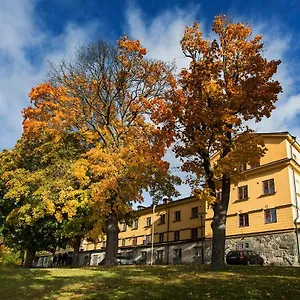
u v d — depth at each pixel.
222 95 18.31
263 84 18.02
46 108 24.23
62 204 23.47
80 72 25.03
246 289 10.95
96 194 21.69
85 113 25.05
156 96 25.30
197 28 19.77
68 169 23.78
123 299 10.23
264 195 33.69
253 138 17.61
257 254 30.14
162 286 12.02
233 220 35.72
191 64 19.41
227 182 18.61
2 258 31.14
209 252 37.56
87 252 59.03
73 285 12.75
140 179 22.97
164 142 20.34
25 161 28.36
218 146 18.69
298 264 29.20
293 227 30.55
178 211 45.69
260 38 19.02
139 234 51.59
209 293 10.55
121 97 25.64
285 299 9.51
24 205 25.16
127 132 25.30
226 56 19.03
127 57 24.69
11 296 11.17
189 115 18.58
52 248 34.09
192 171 19.33
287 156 33.16
